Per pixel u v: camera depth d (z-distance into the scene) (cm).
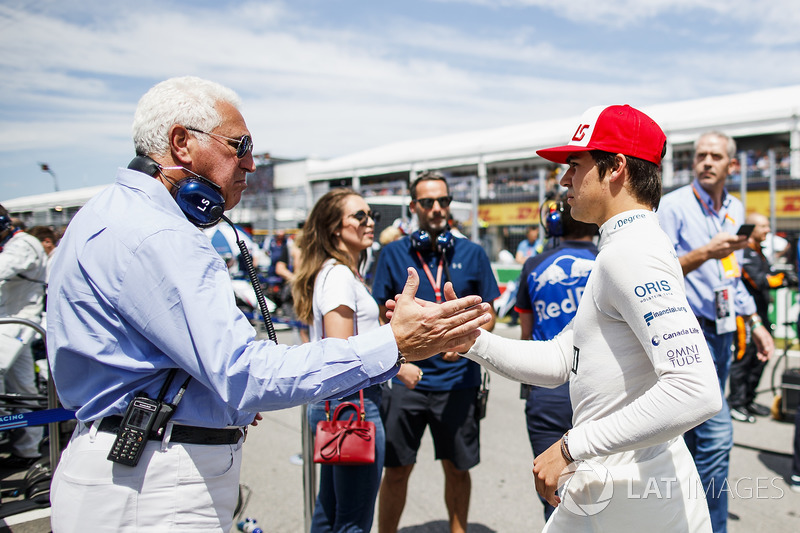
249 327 126
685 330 122
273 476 381
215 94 145
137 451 124
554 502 139
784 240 793
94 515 126
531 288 258
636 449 127
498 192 1056
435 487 371
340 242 249
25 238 406
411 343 131
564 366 165
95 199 138
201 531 130
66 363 132
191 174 142
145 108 141
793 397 492
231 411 135
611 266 133
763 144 1146
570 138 155
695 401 118
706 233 303
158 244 122
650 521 138
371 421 230
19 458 363
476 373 275
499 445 440
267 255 1291
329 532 234
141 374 128
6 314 397
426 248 287
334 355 124
